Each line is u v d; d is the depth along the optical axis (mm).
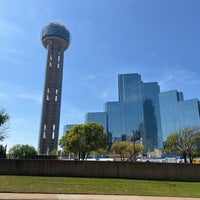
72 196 15680
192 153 72500
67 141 75062
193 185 24141
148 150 191875
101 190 18453
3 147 55906
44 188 18281
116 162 27672
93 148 74562
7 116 42875
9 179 22188
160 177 27484
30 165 26594
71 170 26938
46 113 180500
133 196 16500
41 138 174125
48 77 190125
